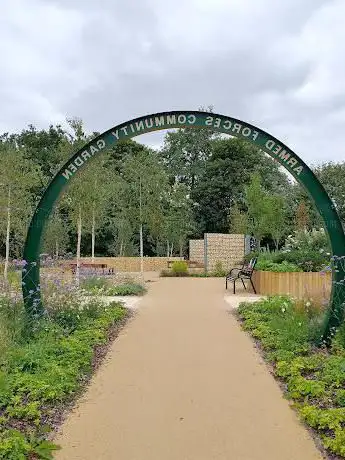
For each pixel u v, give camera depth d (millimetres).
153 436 2812
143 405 3285
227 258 16906
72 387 3494
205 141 29375
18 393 3293
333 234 4816
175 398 3406
